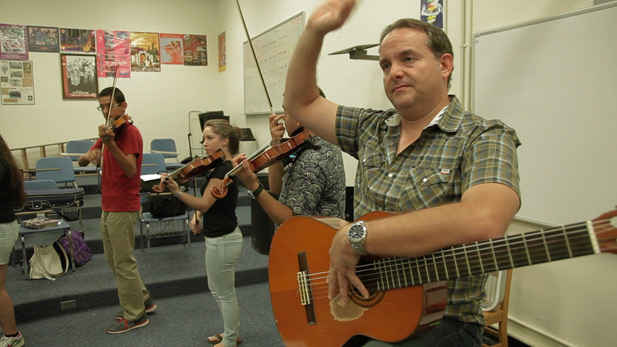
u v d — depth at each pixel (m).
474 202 0.84
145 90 7.59
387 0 3.43
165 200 4.12
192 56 7.85
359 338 1.19
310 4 4.75
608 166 1.96
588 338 2.14
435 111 1.13
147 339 2.89
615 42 1.90
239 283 3.82
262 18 6.00
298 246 1.34
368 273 1.09
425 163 1.09
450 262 0.93
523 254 0.82
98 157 3.44
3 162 2.46
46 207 3.81
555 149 2.18
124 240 2.89
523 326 2.45
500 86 2.44
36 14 6.86
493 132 1.00
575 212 2.11
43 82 6.96
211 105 8.03
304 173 1.97
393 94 1.12
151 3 7.52
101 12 7.23
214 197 2.38
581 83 2.04
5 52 6.74
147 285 3.51
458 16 2.73
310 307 1.30
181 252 4.34
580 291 2.17
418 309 1.01
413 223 0.86
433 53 1.10
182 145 7.89
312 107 1.40
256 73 6.20
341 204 2.07
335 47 4.18
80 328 3.05
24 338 2.90
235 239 2.51
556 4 2.16
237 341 2.84
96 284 3.50
